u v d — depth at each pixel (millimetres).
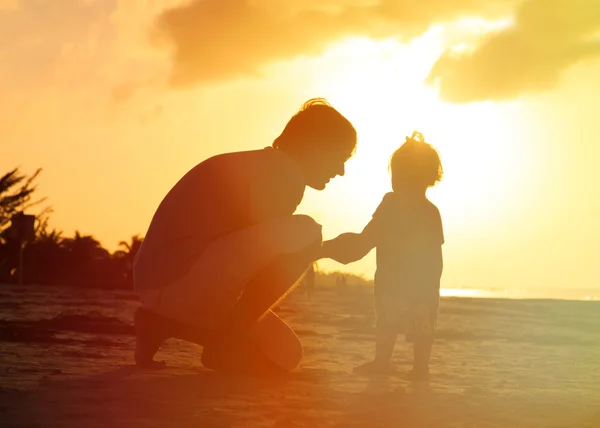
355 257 4785
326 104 4918
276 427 3018
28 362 5035
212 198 4680
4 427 2869
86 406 3352
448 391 4406
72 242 53656
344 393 4133
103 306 14953
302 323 11961
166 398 3664
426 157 5750
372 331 10188
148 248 4758
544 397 4215
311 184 4926
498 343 9141
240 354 4809
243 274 4633
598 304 41312
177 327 4840
